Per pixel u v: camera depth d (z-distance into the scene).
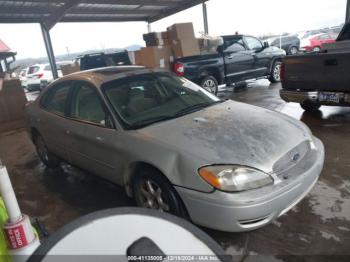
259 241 2.25
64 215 2.93
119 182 2.75
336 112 5.30
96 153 2.87
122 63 9.93
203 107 2.98
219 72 7.77
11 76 7.62
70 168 4.13
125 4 10.55
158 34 7.52
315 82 4.55
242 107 2.99
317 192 2.81
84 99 3.05
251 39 8.72
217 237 2.33
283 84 5.05
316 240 2.19
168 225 0.97
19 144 5.81
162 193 2.31
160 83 3.23
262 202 1.93
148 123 2.63
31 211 3.08
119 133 2.60
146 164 2.39
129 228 0.93
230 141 2.24
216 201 1.96
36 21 10.47
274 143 2.25
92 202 3.11
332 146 3.83
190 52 7.46
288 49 15.02
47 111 3.61
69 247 0.88
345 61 4.11
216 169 2.01
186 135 2.35
